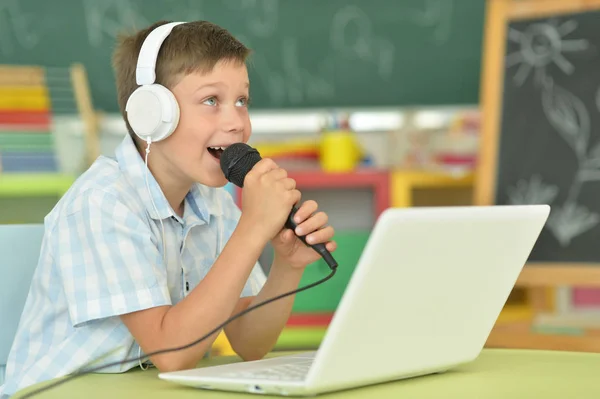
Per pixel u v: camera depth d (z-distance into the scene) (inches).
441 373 37.7
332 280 117.2
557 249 105.1
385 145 138.6
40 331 46.0
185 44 44.7
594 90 106.8
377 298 30.7
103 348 43.7
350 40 137.6
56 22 129.7
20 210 123.4
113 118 131.5
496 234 34.4
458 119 136.8
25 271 48.2
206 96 44.4
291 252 45.7
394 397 31.9
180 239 48.7
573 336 94.8
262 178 41.3
